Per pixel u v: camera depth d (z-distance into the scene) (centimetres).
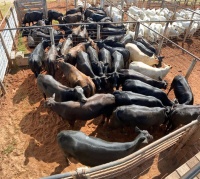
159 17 1623
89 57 1001
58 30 1442
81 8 1684
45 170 608
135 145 553
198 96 956
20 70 1062
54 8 1983
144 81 867
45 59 956
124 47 1135
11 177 591
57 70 1045
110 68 975
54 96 704
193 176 281
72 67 873
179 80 867
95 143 541
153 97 754
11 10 1380
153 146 452
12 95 896
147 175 613
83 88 769
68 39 1131
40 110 821
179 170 425
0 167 615
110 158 545
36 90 930
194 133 552
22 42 1327
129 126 702
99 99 709
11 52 1106
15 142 689
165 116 709
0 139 698
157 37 1400
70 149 553
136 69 954
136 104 739
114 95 770
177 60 1256
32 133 723
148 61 1035
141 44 1138
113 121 705
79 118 698
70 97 752
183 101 813
